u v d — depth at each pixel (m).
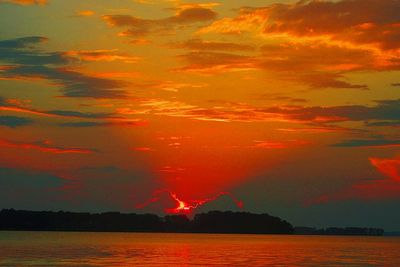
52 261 137.62
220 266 134.12
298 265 140.12
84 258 149.75
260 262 148.50
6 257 148.50
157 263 139.38
